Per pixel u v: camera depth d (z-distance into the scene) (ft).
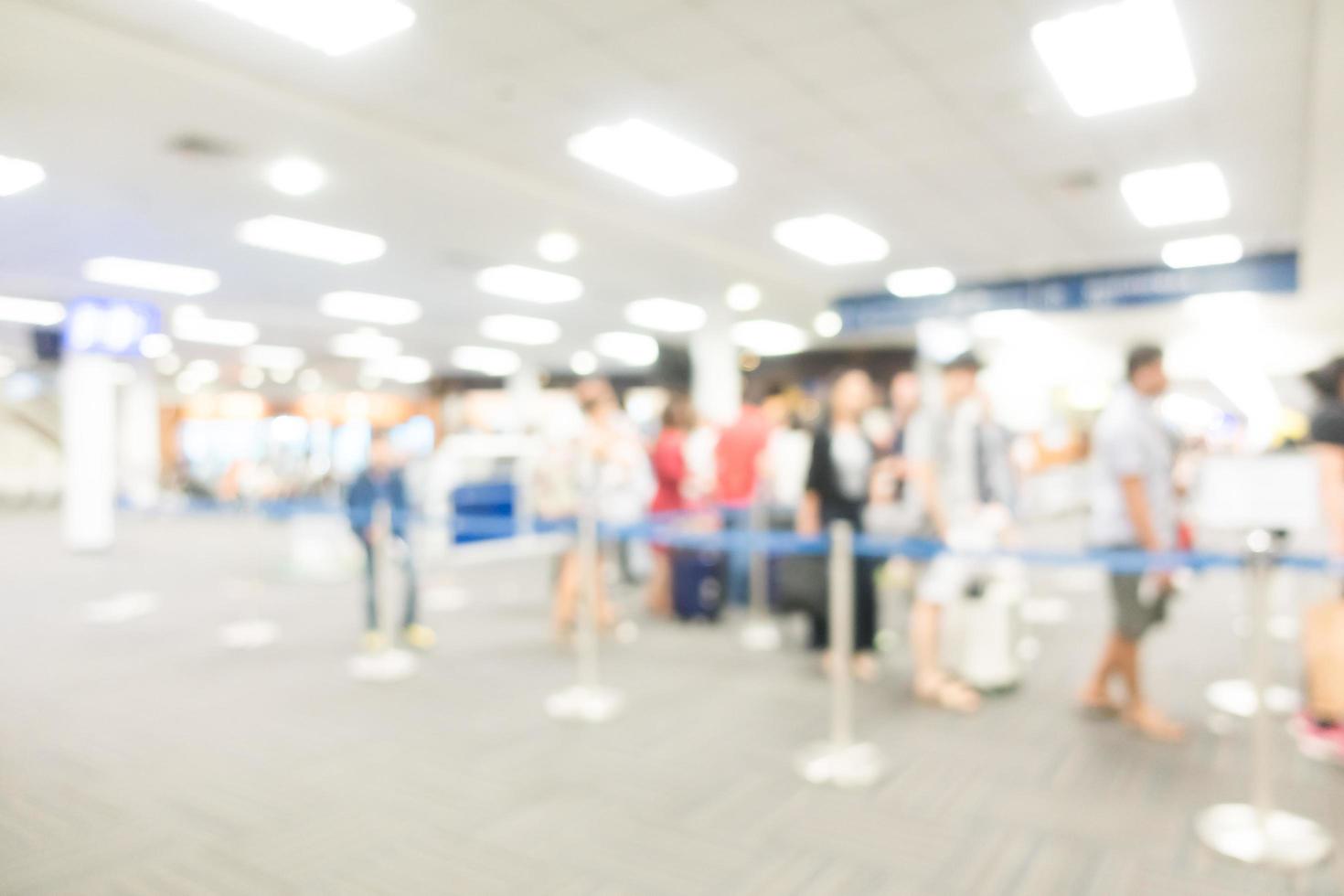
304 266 28.43
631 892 7.48
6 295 33.12
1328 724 10.52
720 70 14.03
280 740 11.34
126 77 13.42
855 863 7.95
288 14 12.15
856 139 17.12
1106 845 8.24
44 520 45.03
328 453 51.52
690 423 18.72
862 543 12.37
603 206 21.66
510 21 12.37
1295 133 16.88
